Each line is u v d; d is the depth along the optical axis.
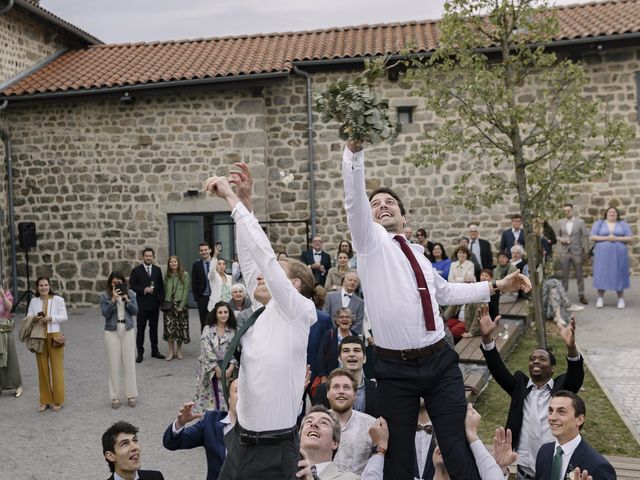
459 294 3.08
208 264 11.05
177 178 14.59
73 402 8.63
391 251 2.78
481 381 7.80
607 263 11.71
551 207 7.88
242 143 14.38
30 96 14.20
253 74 13.72
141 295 10.51
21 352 11.34
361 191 2.68
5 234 14.88
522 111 7.75
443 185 14.21
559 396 4.14
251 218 2.72
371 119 2.58
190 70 14.22
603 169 7.84
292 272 2.99
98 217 14.83
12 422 7.95
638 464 5.67
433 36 14.30
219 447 4.45
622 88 13.62
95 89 14.07
